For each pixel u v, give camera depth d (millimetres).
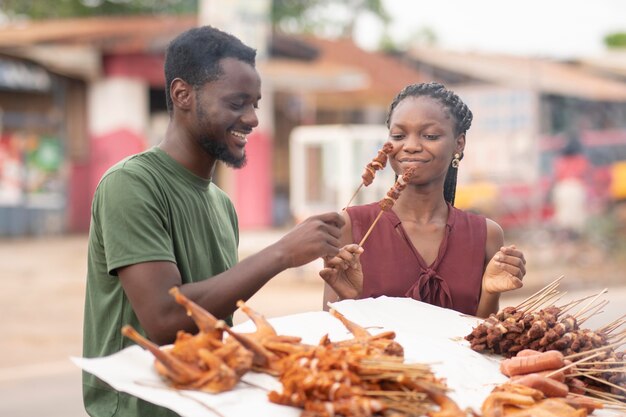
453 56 20578
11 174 20375
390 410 2268
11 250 18172
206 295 2658
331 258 3141
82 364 2318
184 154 2979
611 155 20266
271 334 2535
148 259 2711
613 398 2709
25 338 10141
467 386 2566
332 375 2266
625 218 19125
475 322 3025
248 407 2273
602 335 2879
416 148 3277
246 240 18656
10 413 7105
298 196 14117
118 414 2867
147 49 19250
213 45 2902
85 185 21125
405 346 2732
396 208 3438
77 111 20922
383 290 3301
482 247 3402
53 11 27906
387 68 20906
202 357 2348
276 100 23172
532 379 2535
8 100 20375
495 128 18812
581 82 20047
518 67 19844
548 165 19422
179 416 2811
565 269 16969
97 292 2934
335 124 23156
